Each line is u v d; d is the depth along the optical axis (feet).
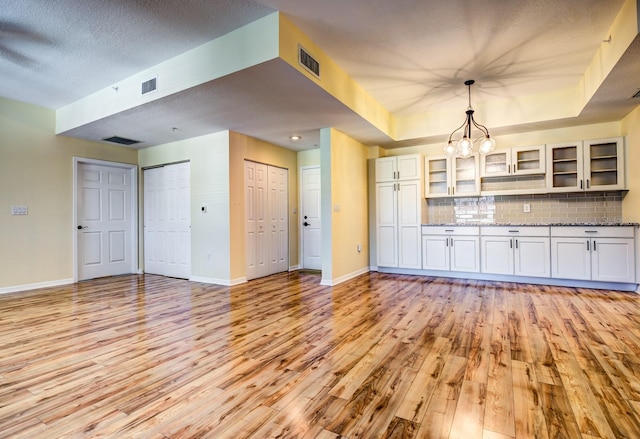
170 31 9.01
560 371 6.43
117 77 11.92
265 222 17.84
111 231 17.90
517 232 14.62
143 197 19.13
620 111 12.68
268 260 17.99
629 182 13.17
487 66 11.25
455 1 7.84
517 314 10.16
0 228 13.78
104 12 8.09
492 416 5.02
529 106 13.91
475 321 9.53
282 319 9.95
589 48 10.08
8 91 13.12
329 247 14.97
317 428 4.79
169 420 5.02
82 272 16.56
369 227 18.62
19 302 12.23
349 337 8.40
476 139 15.10
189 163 16.97
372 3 7.94
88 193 16.94
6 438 4.63
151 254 18.80
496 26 8.91
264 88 10.18
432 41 9.66
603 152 13.92
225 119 13.41
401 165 17.37
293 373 6.50
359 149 17.60
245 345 7.96
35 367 6.87
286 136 16.53
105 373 6.58
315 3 7.95
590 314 10.06
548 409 5.18
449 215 17.60
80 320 10.01
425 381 6.12
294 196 20.10
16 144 14.25
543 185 15.21
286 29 8.60
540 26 8.89
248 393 5.78
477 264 15.46
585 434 4.57
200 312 10.80
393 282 15.33
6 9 7.87
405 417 5.03
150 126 14.37
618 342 7.84
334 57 10.63
